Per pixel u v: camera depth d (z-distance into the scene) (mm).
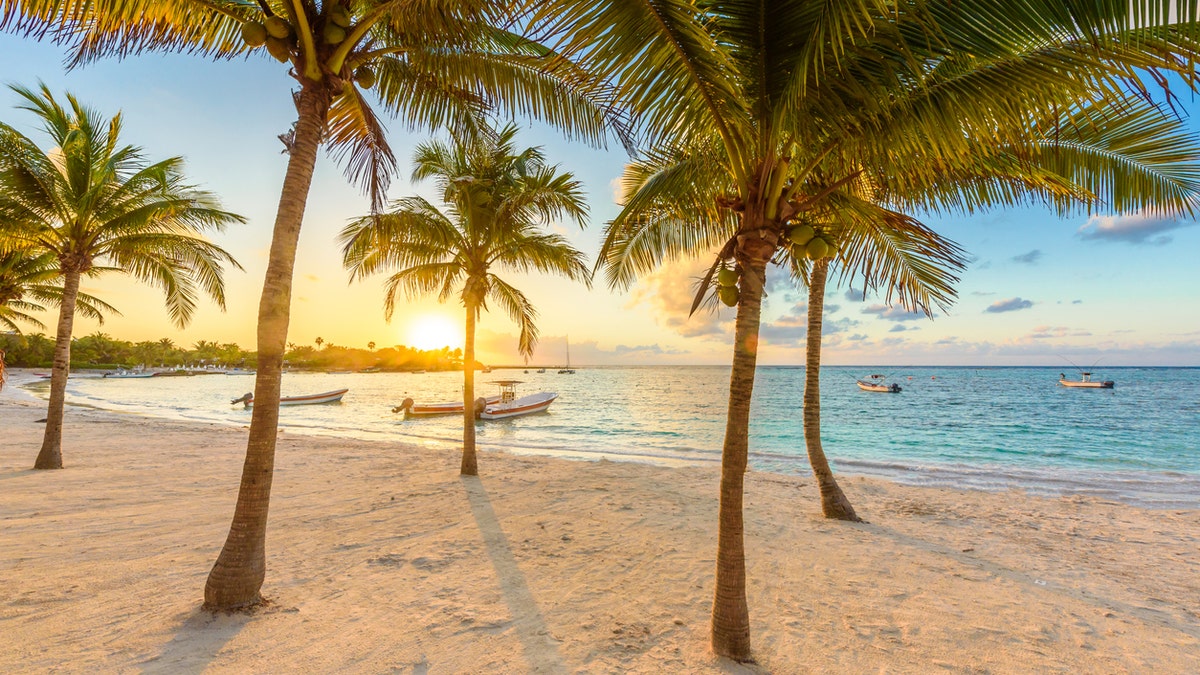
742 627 3482
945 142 2852
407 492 8484
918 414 32906
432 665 3258
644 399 48375
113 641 3326
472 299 10250
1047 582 5281
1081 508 8914
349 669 3160
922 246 4180
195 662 3131
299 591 4301
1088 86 2520
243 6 4633
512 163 10305
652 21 2592
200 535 5688
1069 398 45531
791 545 6234
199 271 10508
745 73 2967
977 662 3584
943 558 5953
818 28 2463
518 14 2939
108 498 7355
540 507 7684
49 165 8844
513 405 29172
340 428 25078
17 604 3803
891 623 4152
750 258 3393
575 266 10922
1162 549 6621
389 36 5141
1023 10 2311
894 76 2645
